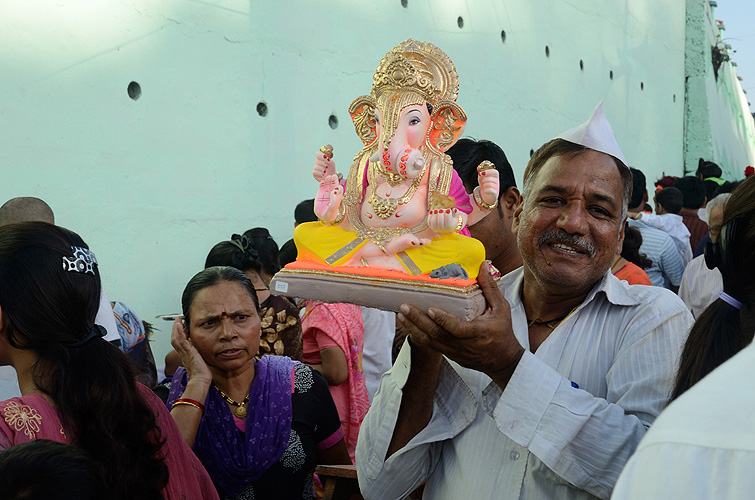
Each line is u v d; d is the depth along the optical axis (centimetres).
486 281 167
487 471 179
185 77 484
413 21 662
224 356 238
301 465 242
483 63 745
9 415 152
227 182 511
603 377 181
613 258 183
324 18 578
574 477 162
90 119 434
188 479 180
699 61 1351
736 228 132
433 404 192
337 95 590
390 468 188
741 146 1905
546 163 188
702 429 81
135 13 456
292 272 183
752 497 75
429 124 193
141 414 166
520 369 164
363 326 351
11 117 399
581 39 934
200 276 247
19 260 159
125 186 452
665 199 658
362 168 196
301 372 255
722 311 136
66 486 132
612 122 1011
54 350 159
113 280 445
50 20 416
